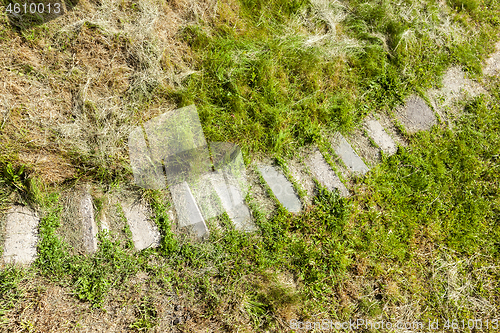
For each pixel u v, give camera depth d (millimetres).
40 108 2990
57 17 3209
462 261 3449
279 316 2893
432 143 3869
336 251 3166
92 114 3076
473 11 4848
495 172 3865
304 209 3297
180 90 3373
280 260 3068
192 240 3020
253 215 3199
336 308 3047
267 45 3812
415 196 3539
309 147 3555
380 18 4332
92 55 3244
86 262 2762
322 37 4008
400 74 4137
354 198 3414
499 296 3379
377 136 3793
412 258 3348
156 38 3439
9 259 2688
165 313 2791
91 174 3010
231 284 2934
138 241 2953
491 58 4633
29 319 2557
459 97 4242
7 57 2984
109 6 3424
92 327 2648
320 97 3766
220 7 3846
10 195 2836
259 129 3428
